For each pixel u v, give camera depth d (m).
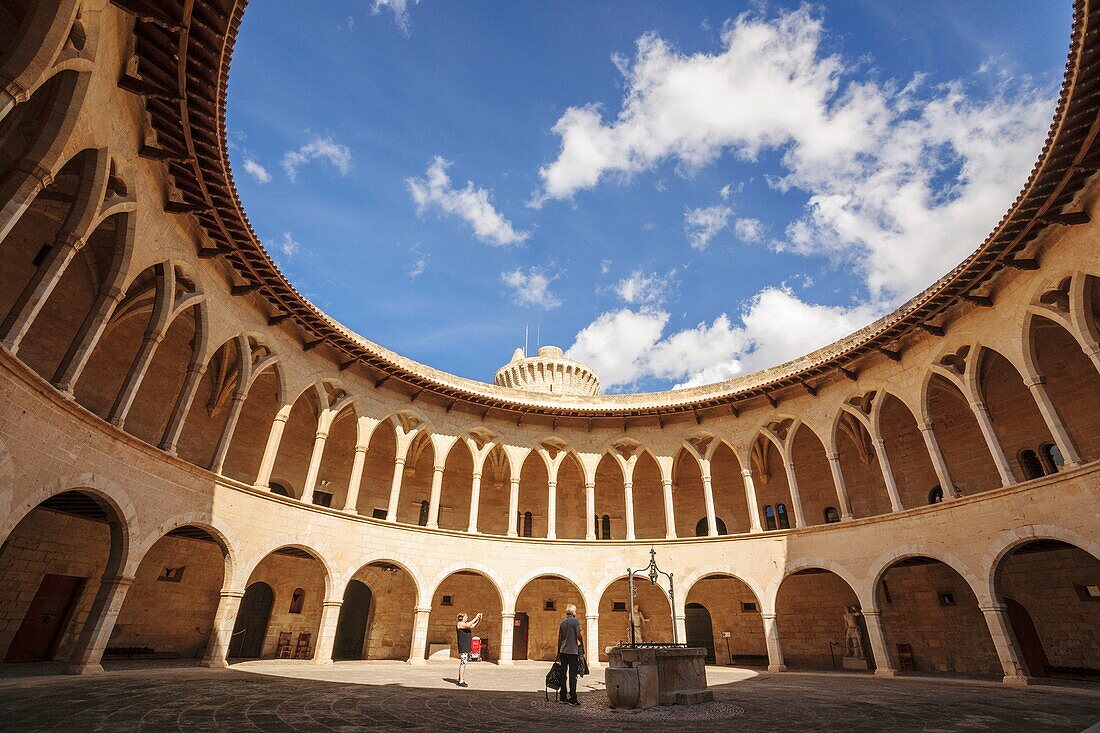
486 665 30.41
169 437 19.62
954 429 29.61
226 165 17.41
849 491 33.56
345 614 32.62
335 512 26.78
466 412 34.06
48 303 20.75
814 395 30.39
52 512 21.70
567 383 52.25
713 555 30.48
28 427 13.23
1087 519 18.84
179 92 14.98
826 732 9.77
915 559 27.47
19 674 15.27
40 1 10.91
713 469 38.12
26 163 11.77
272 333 25.53
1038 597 25.03
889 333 25.22
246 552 22.69
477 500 32.38
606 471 40.06
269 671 20.27
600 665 30.05
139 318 24.86
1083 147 16.45
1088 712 12.52
